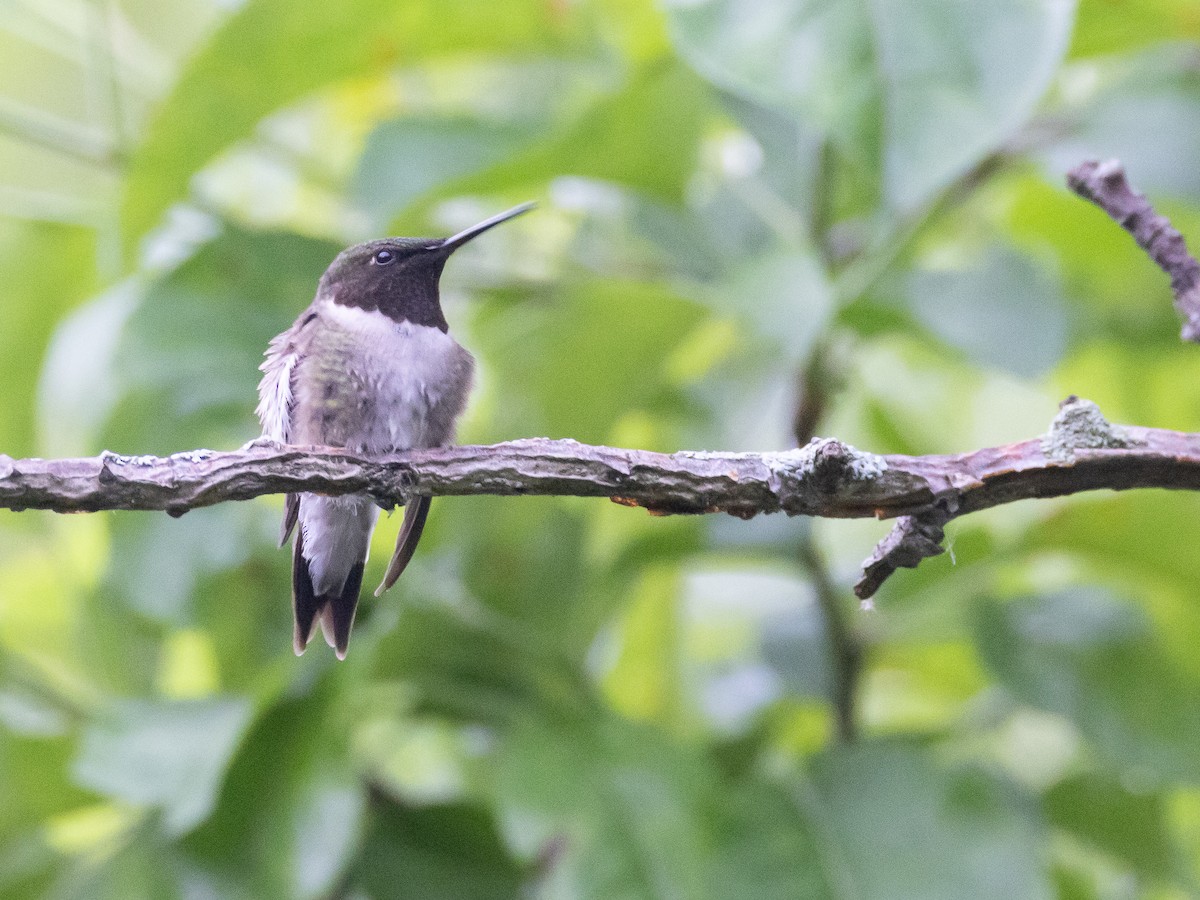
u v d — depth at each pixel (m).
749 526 8.02
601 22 8.73
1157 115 8.01
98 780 7.36
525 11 8.34
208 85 7.96
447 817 8.17
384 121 8.34
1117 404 9.77
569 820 7.24
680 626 9.15
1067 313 8.17
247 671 8.76
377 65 8.34
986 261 7.85
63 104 11.11
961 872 7.32
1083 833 8.41
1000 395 9.84
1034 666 8.02
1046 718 9.50
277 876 7.31
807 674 8.63
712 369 8.41
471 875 8.05
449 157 8.23
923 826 7.48
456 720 8.05
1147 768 7.79
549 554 8.14
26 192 9.38
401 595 7.84
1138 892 8.57
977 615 8.20
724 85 6.81
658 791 7.39
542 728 7.71
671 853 7.21
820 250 8.20
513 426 8.77
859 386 9.52
